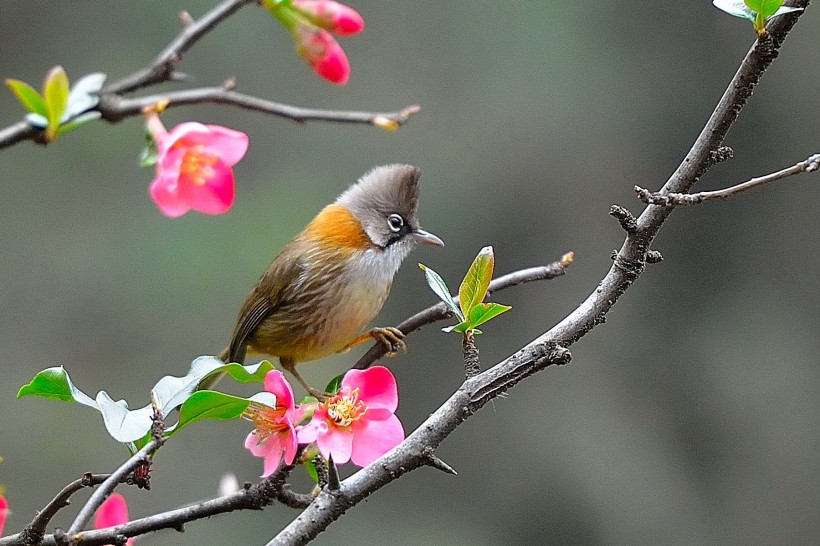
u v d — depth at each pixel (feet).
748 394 56.24
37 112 13.80
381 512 52.65
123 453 48.03
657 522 53.16
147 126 14.02
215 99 14.35
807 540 52.26
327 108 55.83
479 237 56.08
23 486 46.78
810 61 59.57
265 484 12.04
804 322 57.26
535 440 54.60
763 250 59.00
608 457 54.39
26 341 49.37
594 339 57.52
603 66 58.18
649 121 57.62
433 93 57.21
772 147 59.98
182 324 50.52
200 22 14.26
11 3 53.21
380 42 57.77
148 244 51.24
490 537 53.01
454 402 11.73
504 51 58.03
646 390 56.80
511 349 55.77
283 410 12.13
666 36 58.59
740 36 58.54
